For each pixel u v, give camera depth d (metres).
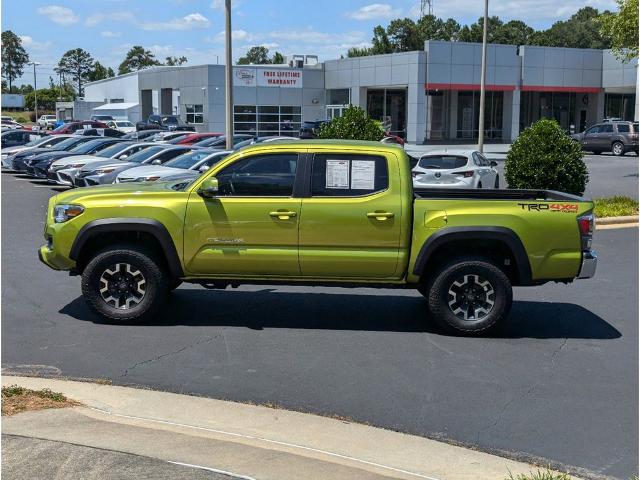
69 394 6.03
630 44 25.42
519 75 54.00
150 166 19.12
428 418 5.81
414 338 7.97
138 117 68.88
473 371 6.94
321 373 6.80
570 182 16.08
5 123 74.12
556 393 6.41
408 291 10.16
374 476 4.58
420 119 51.59
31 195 21.83
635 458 5.17
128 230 7.94
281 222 7.81
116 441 4.93
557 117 58.75
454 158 18.33
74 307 8.99
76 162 22.94
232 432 5.33
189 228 7.89
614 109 60.25
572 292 10.30
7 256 12.34
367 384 6.54
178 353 7.30
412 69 51.12
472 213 7.76
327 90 58.47
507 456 5.17
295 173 7.86
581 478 4.87
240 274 8.00
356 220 7.77
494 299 7.94
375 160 7.85
